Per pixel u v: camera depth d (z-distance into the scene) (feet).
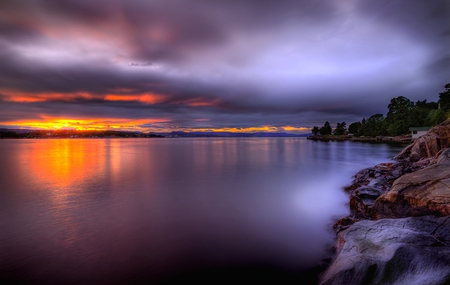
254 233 30.04
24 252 25.14
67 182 63.82
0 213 37.88
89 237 28.86
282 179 69.67
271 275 20.92
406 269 14.89
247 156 150.71
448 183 25.21
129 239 28.45
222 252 25.16
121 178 70.18
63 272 21.54
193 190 54.80
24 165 101.65
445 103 188.24
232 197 48.52
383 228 20.02
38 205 42.24
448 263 14.23
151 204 43.34
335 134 622.54
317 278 20.27
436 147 72.90
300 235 29.17
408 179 29.30
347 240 20.13
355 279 15.64
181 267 22.31
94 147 273.33
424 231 18.58
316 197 48.37
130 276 21.02
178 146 302.66
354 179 66.13
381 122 363.35
